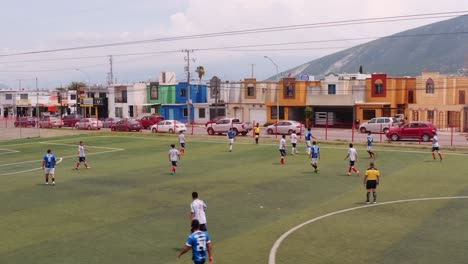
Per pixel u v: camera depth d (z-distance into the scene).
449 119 64.56
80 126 70.44
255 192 23.94
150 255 14.77
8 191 25.67
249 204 21.41
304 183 26.08
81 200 22.97
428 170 29.41
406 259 13.94
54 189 25.98
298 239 16.14
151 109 88.62
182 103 85.94
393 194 22.78
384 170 29.67
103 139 53.81
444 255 14.21
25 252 15.26
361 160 34.09
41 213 20.50
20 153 44.69
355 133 58.72
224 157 37.25
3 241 16.50
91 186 26.55
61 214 20.25
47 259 14.55
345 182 26.22
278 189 24.58
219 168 31.91
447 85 64.62
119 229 17.73
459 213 19.08
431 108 65.50
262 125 76.69
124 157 39.22
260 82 76.94
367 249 14.95
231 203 21.66
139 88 90.12
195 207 15.51
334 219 18.59
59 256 14.80
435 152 37.41
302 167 31.67
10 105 115.69
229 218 19.05
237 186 25.55
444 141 47.09
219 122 55.66
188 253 14.90
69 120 76.94
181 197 23.17
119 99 91.81
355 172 29.30
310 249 15.08
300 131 51.19
